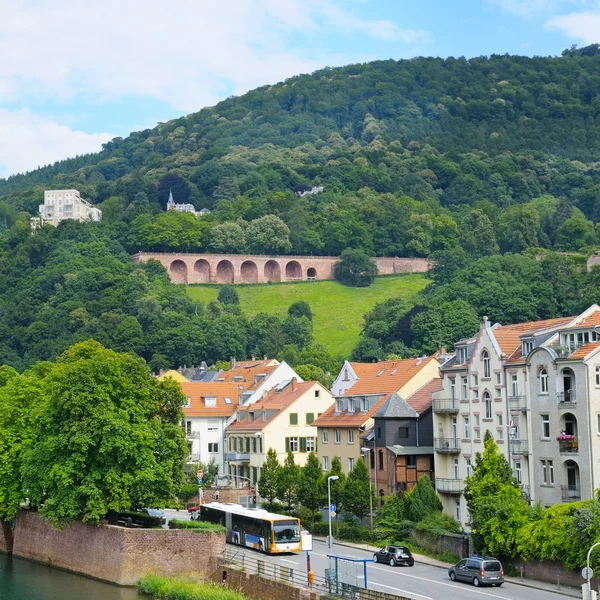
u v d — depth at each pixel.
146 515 115.56
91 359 110.31
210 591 89.38
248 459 154.12
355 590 76.94
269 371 180.50
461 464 112.38
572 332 98.50
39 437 112.00
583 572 70.25
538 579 86.88
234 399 169.62
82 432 104.56
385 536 110.44
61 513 104.31
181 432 118.38
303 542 104.31
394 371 136.12
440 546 101.25
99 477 105.00
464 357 114.31
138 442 105.69
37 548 119.00
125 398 109.06
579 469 94.12
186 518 131.12
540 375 98.94
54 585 101.31
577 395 94.44
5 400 124.56
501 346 108.06
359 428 129.38
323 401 151.88
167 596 92.62
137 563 100.31
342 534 116.12
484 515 92.12
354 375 150.88
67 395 105.50
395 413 120.12
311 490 121.75
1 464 120.81
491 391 107.06
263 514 110.31
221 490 144.88
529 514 90.56
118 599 93.00
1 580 104.69
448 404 114.88
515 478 95.94
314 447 150.50
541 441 98.56
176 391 122.38
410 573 92.06
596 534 79.75
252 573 91.19
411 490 113.38
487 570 84.88
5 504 120.81
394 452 117.25
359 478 116.00
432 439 120.44
